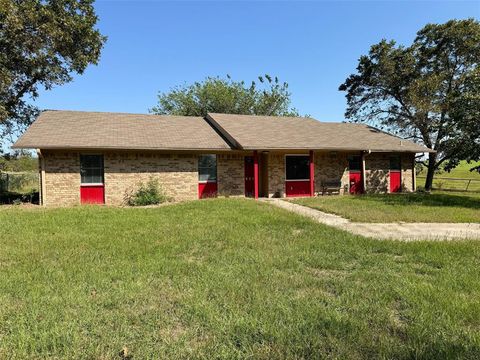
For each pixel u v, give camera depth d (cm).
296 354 274
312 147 1570
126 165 1435
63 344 288
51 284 429
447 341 292
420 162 2422
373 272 487
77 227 813
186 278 450
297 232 770
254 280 445
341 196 1638
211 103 3572
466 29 2103
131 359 268
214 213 1022
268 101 3709
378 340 294
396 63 2366
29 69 1698
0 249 606
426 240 693
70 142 1290
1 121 1594
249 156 1695
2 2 1368
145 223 866
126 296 389
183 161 1528
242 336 302
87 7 1784
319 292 410
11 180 2181
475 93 1495
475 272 486
